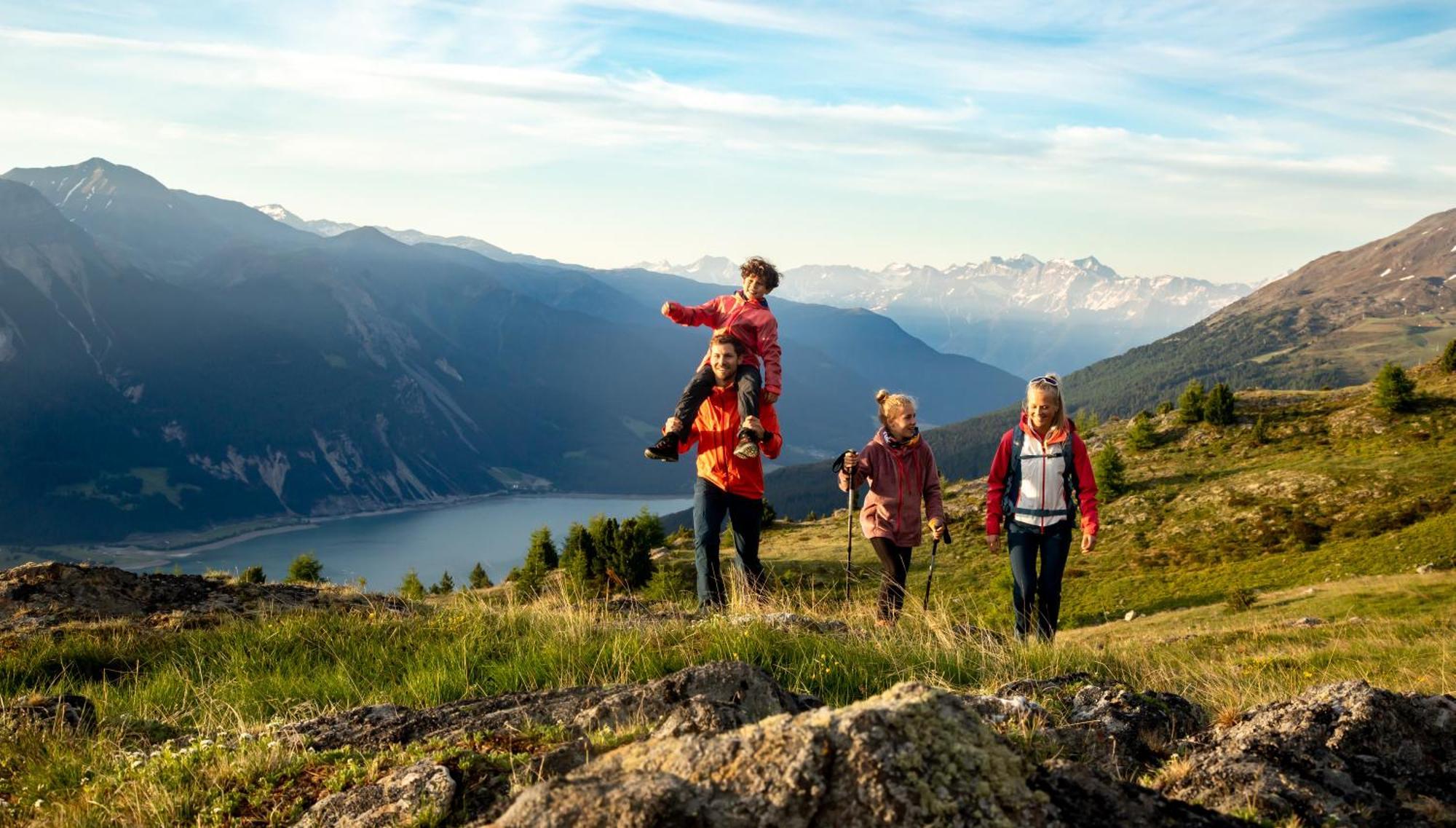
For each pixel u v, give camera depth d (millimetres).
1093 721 3762
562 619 8094
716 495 8945
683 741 2303
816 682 5754
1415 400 80125
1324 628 17641
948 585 55375
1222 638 17516
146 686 7301
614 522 41250
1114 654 7375
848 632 7176
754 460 8883
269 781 3604
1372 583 35750
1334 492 63938
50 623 9273
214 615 9664
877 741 2084
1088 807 2314
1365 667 8812
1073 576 60719
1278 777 2877
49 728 5195
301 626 8523
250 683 6895
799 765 2072
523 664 6395
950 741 2141
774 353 8641
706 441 8883
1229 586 51000
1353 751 3143
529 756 3277
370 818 2936
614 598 10055
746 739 2225
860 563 59812
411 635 8008
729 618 7207
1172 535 64438
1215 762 3035
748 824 2006
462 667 6605
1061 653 6797
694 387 8570
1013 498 8078
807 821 2002
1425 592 29844
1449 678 7281
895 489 8461
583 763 3090
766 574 9211
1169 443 85438
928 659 6258
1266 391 94938
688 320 8828
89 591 10234
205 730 5312
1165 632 32406
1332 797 2812
